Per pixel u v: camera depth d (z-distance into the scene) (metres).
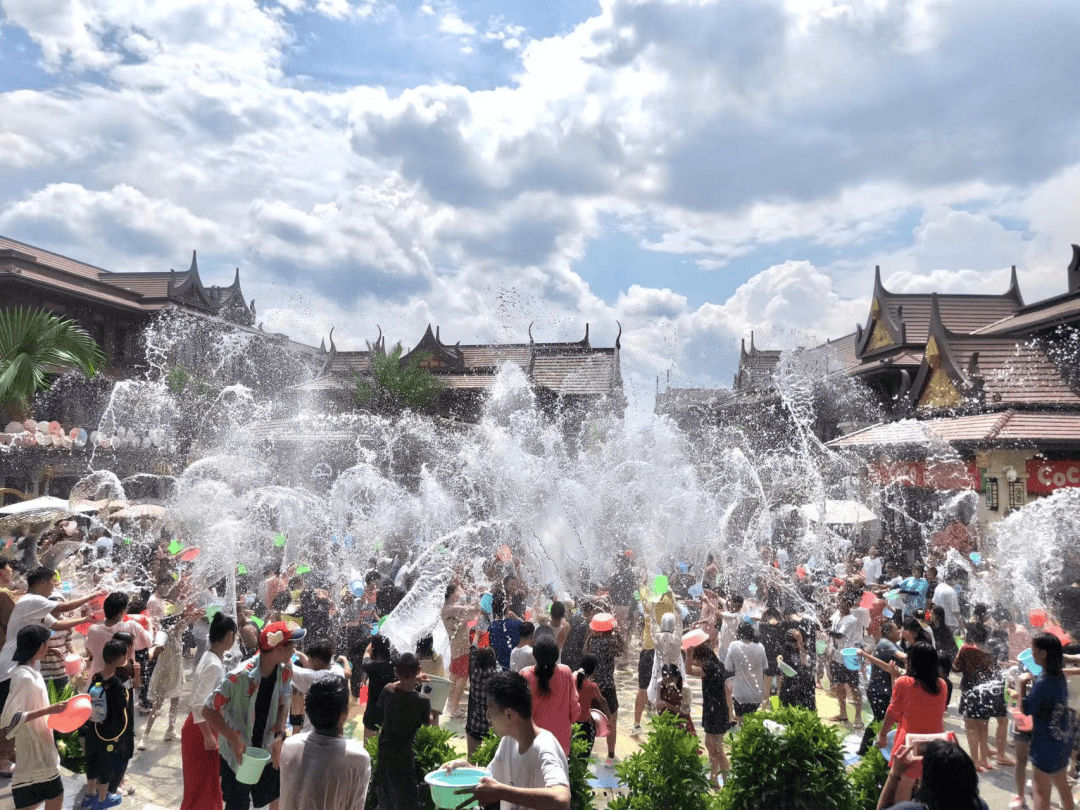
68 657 9.32
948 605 14.42
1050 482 21.83
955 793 3.88
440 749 6.87
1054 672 7.48
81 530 21.27
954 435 24.03
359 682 11.25
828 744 6.76
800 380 47.16
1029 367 26.94
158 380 43.41
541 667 6.59
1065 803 7.48
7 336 23.17
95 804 7.93
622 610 15.96
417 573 18.16
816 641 11.67
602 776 9.32
